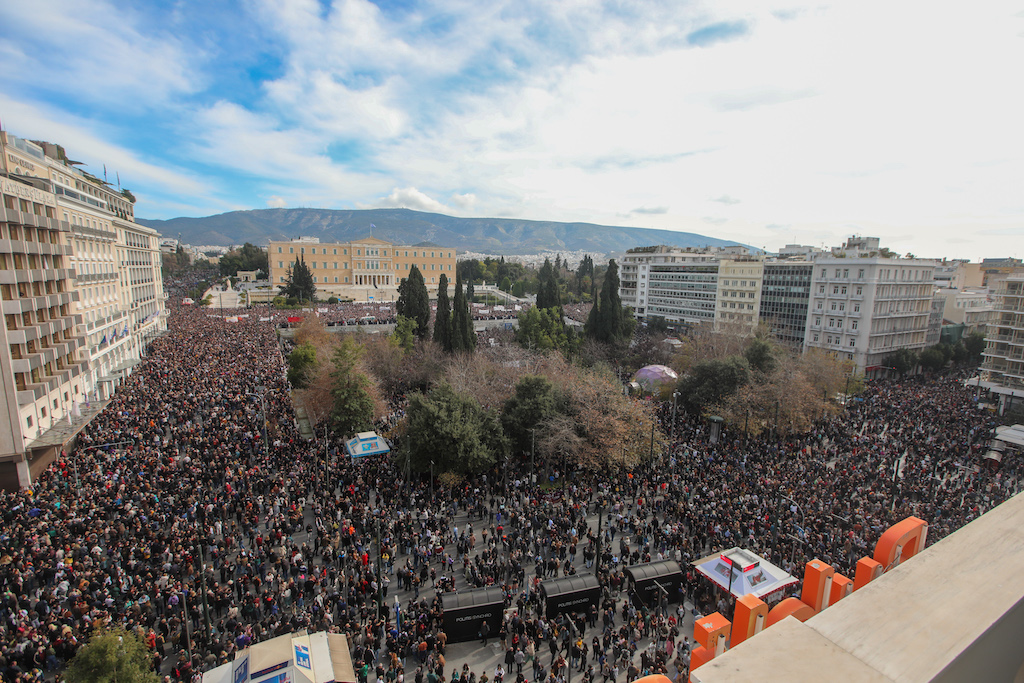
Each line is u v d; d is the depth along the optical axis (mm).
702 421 54406
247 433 43750
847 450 45656
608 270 81562
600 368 59312
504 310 132000
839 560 26766
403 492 36031
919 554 3959
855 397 63094
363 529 30875
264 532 31266
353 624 22938
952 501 33188
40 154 60625
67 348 45344
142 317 83562
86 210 59875
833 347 90250
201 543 27438
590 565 29344
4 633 21078
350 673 18047
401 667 20750
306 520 33219
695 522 31266
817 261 92062
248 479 35250
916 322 91750
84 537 27219
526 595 26172
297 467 38375
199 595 24391
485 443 39812
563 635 23328
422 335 83625
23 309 39469
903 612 3270
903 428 50562
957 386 76125
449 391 41906
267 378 63125
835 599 6727
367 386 49906
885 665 2758
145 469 35719
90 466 36594
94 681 16719
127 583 24234
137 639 18250
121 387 56969
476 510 34844
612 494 36312
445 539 31172
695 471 38750
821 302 91812
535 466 42875
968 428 51125
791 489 35031
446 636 23312
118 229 72188
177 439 41969
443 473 37406
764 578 24438
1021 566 3775
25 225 41000
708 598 25953
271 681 16531
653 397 59938
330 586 25750
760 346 60750
